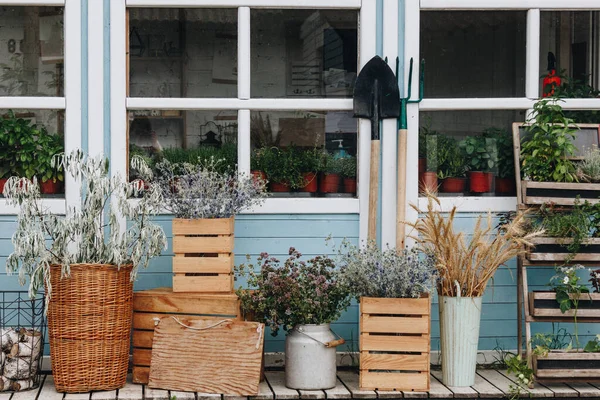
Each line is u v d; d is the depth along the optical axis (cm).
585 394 448
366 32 504
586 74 520
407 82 508
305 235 502
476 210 510
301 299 444
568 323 511
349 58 510
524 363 478
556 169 488
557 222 475
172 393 438
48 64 496
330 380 446
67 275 429
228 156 504
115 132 493
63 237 436
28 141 496
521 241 452
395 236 504
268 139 505
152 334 457
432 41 511
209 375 438
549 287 509
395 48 505
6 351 442
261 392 438
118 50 493
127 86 498
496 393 445
